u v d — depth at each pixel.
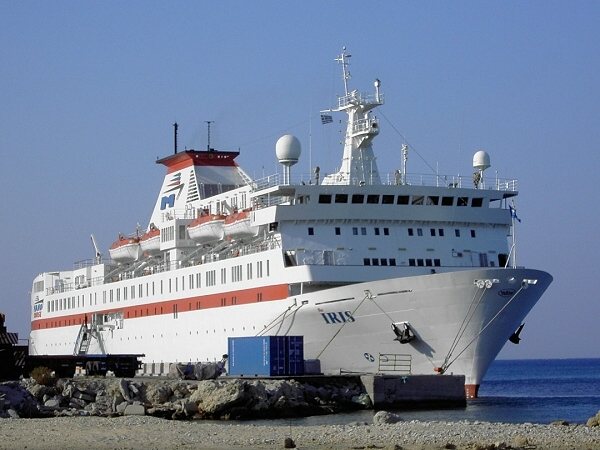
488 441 57.50
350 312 83.75
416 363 83.31
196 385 81.75
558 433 60.22
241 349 86.94
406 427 63.62
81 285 132.88
